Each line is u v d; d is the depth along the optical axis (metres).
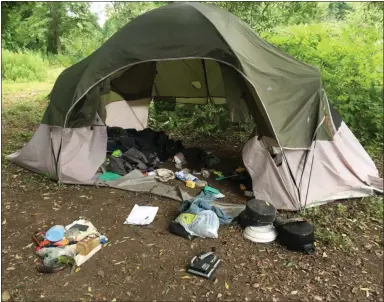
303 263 3.02
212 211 3.48
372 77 6.98
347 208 3.96
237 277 2.81
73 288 2.63
